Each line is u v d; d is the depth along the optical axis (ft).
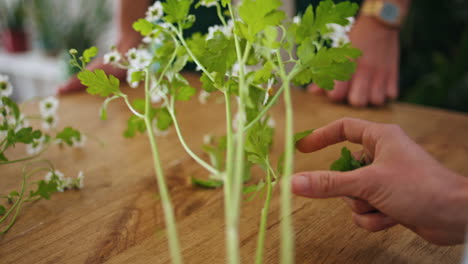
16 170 1.91
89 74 1.45
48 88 7.16
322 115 2.63
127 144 2.20
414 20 4.89
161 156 2.07
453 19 4.86
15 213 1.60
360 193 1.22
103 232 1.50
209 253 1.39
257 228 1.52
